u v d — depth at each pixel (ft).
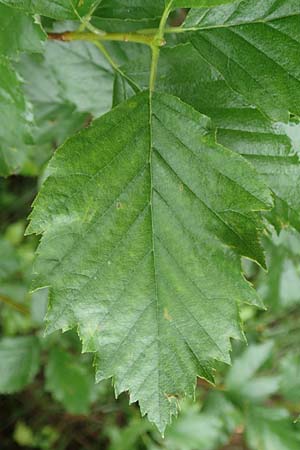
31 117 0.92
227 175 0.79
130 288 0.81
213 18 0.78
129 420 1.79
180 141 0.80
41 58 1.01
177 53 0.84
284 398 1.40
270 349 1.37
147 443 1.58
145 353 0.82
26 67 1.07
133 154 0.80
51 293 0.80
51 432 1.90
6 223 1.79
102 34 0.82
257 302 0.81
